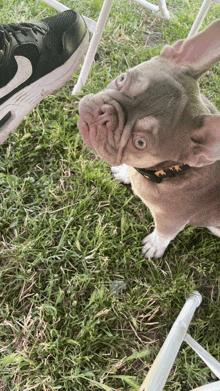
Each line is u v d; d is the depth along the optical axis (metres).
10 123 0.74
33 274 0.69
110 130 0.51
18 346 0.66
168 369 0.55
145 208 0.77
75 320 0.67
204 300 0.72
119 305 0.69
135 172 0.61
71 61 0.76
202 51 0.50
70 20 0.74
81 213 0.74
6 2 0.96
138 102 0.49
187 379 0.66
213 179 0.58
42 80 0.74
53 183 0.77
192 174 0.56
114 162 0.54
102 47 0.92
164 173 0.55
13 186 0.75
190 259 0.75
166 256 0.74
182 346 0.68
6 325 0.67
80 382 0.64
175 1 1.07
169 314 0.70
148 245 0.73
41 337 0.66
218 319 0.70
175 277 0.72
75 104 0.84
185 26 0.99
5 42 0.66
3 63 0.66
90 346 0.66
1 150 0.79
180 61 0.51
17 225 0.73
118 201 0.77
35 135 0.80
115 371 0.65
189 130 0.49
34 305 0.68
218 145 0.49
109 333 0.67
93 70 0.88
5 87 0.68
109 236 0.73
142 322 0.69
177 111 0.49
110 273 0.71
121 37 0.95
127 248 0.73
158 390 0.53
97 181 0.77
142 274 0.73
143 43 0.97
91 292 0.70
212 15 1.03
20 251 0.70
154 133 0.49
